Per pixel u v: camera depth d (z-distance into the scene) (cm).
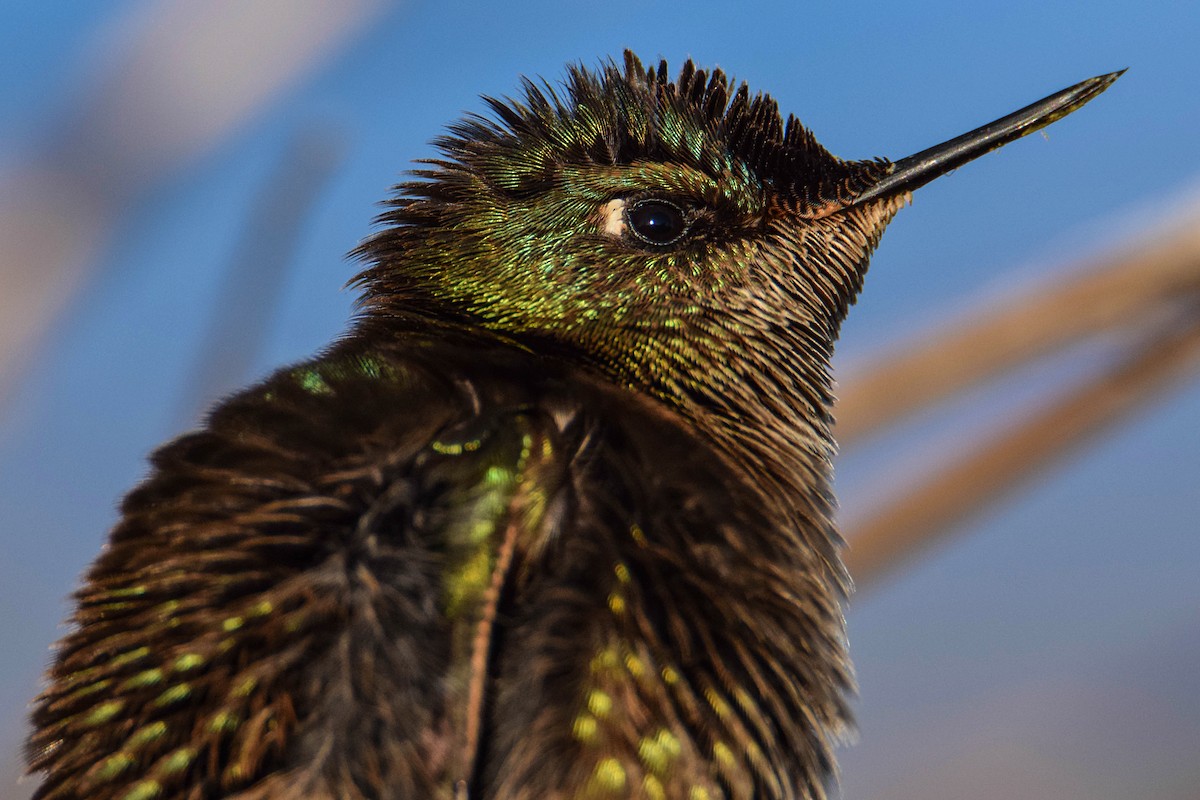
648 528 94
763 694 94
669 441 94
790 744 94
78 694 93
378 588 93
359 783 93
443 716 93
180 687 93
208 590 93
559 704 93
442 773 93
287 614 93
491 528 93
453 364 94
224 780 93
